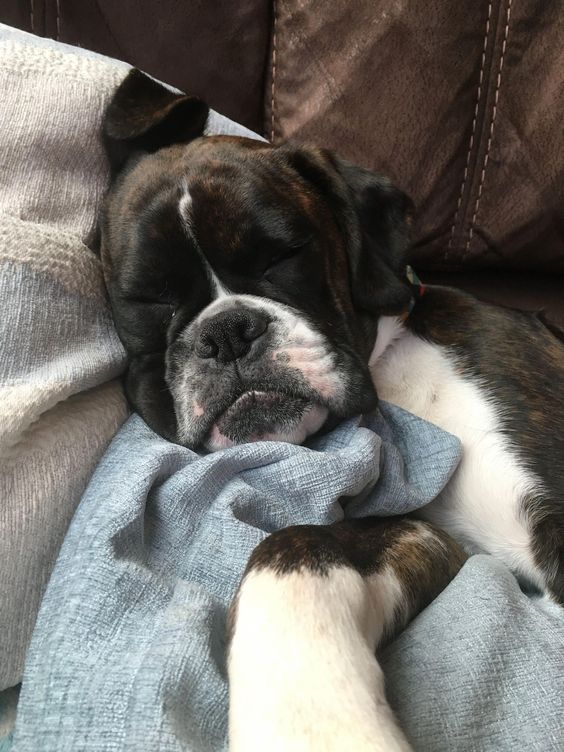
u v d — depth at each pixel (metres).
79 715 0.20
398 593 0.26
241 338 0.30
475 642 0.23
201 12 0.43
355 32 0.44
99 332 0.33
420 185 0.45
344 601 0.21
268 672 0.19
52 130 0.33
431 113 0.44
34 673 0.22
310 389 0.30
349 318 0.34
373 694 0.19
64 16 0.43
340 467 0.27
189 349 0.31
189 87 0.45
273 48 0.45
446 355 0.36
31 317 0.29
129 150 0.36
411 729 0.20
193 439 0.30
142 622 0.22
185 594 0.23
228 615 0.22
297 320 0.31
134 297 0.32
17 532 0.25
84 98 0.35
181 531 0.26
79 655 0.21
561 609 0.29
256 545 0.25
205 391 0.30
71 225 0.33
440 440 0.31
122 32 0.44
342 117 0.45
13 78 0.33
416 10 0.43
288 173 0.35
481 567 0.26
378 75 0.44
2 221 0.30
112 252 0.33
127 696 0.20
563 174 0.45
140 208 0.33
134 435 0.30
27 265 0.29
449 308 0.37
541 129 0.45
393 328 0.37
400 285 0.36
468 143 0.45
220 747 0.19
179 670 0.20
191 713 0.20
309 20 0.44
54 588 0.24
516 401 0.33
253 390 0.30
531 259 0.48
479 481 0.33
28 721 0.21
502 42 0.44
